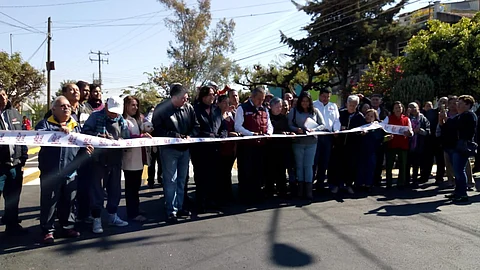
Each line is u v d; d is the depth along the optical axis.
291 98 7.80
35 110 38.75
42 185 4.48
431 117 8.02
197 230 4.92
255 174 6.23
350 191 7.05
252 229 4.93
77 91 5.13
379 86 14.25
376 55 22.55
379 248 4.25
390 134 7.31
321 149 6.86
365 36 23.19
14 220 4.76
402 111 7.32
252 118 6.13
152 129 5.47
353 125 7.02
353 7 23.47
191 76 35.84
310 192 6.54
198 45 38.34
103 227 5.08
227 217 5.50
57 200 4.56
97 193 4.83
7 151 4.52
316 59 24.17
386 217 5.45
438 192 7.13
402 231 4.83
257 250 4.22
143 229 4.98
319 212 5.71
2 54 23.86
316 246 4.32
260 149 6.22
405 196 6.80
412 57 13.84
